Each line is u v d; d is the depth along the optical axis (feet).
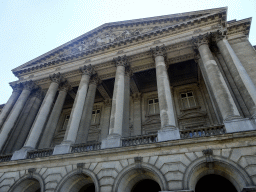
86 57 91.30
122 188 49.75
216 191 53.67
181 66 92.12
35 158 60.03
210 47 74.13
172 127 54.65
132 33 90.63
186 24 78.79
